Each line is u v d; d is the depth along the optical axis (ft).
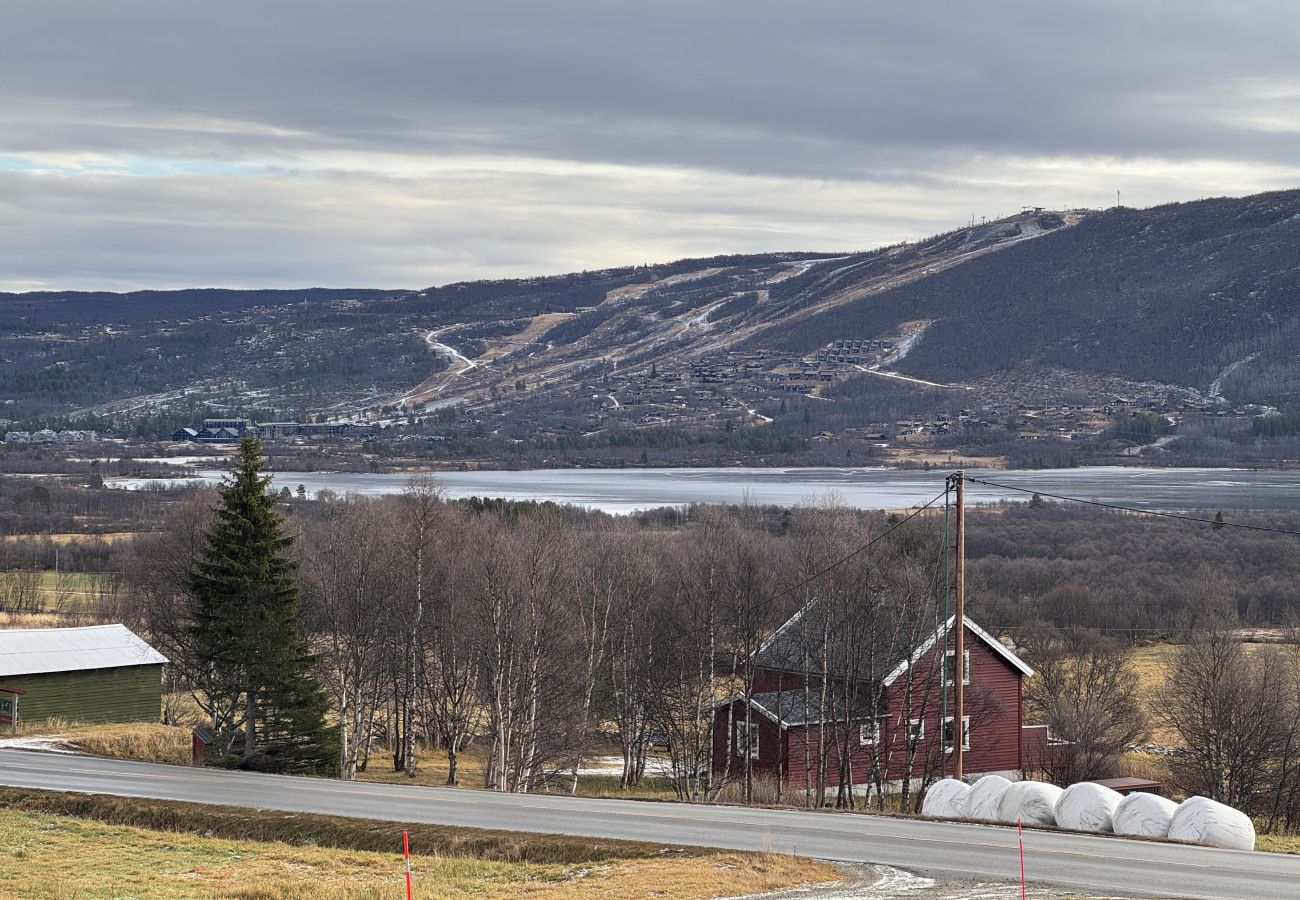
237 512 180.65
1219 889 91.30
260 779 146.82
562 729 196.54
